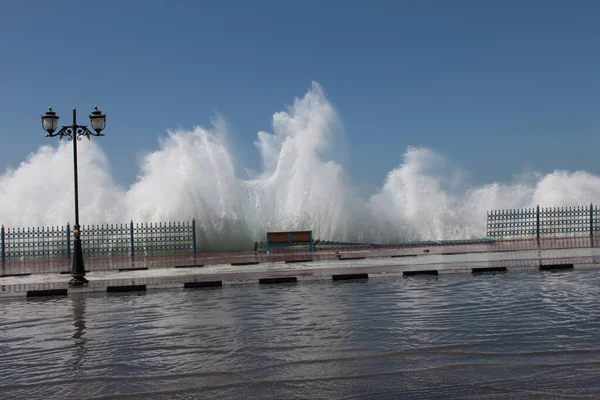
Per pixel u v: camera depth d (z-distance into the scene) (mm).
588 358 6449
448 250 22094
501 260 17125
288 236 23781
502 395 5359
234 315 9586
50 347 7707
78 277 14133
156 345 7641
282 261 19391
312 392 5582
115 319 9594
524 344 7105
